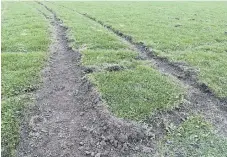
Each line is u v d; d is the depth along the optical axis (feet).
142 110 44.27
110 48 77.25
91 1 231.30
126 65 63.46
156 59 70.38
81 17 132.57
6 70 58.85
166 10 167.43
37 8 172.04
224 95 51.11
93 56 68.18
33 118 43.24
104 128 40.70
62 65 65.05
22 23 111.34
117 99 47.52
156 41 84.48
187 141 39.63
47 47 76.69
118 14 141.69
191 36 93.45
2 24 110.01
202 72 60.03
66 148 38.04
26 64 62.03
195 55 71.10
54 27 107.55
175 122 43.34
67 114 45.37
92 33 92.73
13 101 47.11
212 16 143.43
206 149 38.32
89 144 38.60
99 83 52.95
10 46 76.59
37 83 54.29
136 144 38.58
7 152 36.68
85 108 46.62
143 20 123.24
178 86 53.98
